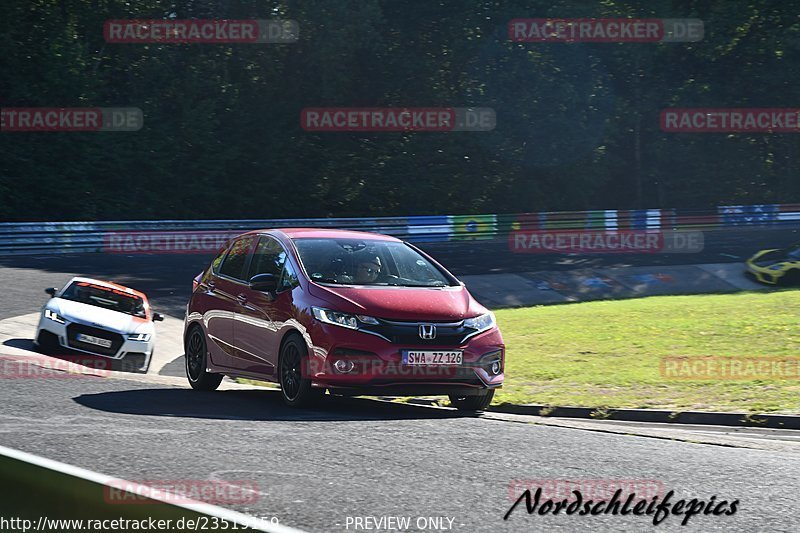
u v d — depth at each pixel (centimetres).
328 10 16050
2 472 1390
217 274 3791
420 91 17400
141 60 15375
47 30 14625
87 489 1284
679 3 18025
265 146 16112
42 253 10731
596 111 17475
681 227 15775
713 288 11038
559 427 2852
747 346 5234
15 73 14238
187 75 15525
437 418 3017
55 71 14162
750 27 18100
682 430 3034
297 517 1622
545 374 4534
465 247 13188
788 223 16550
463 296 3356
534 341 5847
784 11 17950
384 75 17225
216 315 3666
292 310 3222
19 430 2375
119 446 2216
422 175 17012
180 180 15312
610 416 3544
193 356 3841
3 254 10406
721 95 18238
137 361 5628
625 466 2173
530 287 10581
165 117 15438
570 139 17350
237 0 15962
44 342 5491
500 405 3772
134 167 14912
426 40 17450
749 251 13000
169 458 2095
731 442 2630
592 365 4797
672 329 6041
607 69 17938
